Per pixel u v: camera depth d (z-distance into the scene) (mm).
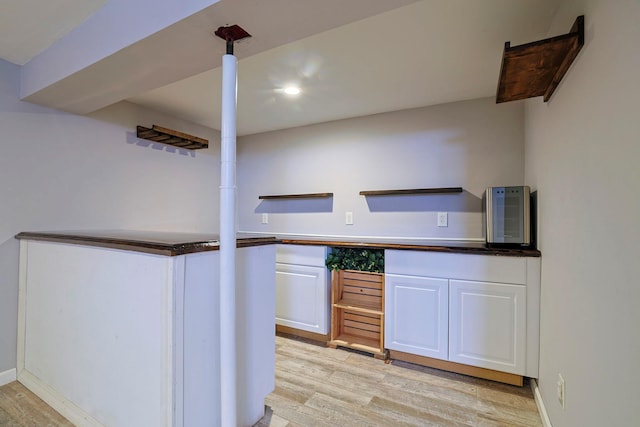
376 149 3027
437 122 2766
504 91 1595
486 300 2092
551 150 1589
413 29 1634
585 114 1126
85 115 2367
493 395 1961
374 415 1767
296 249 2871
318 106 2791
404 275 2369
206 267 1352
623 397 852
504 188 2121
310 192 3381
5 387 1953
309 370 2285
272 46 1420
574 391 1242
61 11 1549
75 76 1717
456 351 2186
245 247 1580
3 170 1977
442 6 1454
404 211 2910
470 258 2137
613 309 914
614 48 908
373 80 2260
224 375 1320
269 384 1771
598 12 1017
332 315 2719
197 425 1320
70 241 1635
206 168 3441
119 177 2600
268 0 1094
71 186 2291
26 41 1790
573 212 1260
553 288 1572
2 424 1637
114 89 1882
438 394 1975
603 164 984
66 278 1683
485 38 1720
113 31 1474
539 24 1588
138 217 2746
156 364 1252
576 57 1213
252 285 1634
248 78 2227
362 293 2783
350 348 2629
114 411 1426
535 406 1849
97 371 1509
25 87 2004
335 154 3236
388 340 2428
